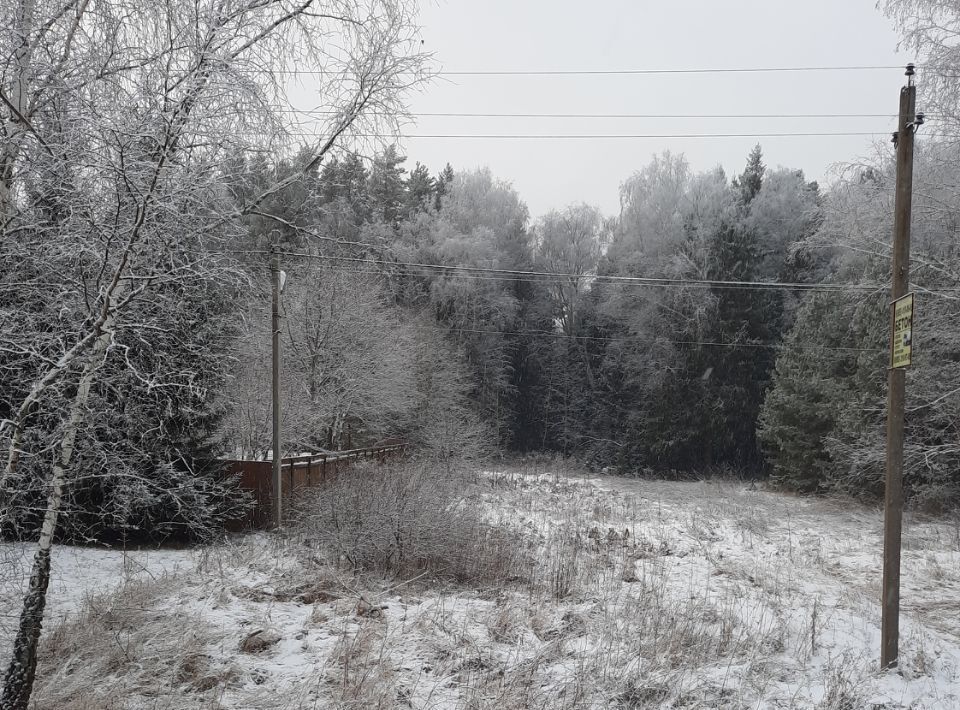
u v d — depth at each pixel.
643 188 45.94
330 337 25.17
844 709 6.14
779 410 28.98
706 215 41.75
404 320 34.34
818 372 27.45
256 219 6.89
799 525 18.98
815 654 7.77
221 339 7.48
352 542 11.00
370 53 6.75
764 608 9.63
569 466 38.19
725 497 24.97
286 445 22.30
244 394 19.02
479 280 40.84
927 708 6.16
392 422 31.62
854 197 18.67
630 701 6.29
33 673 5.40
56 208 5.38
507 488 23.33
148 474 8.08
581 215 47.88
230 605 8.78
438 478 14.41
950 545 15.80
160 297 5.70
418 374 32.97
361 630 7.77
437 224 41.34
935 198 16.05
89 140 5.16
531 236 49.25
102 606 8.45
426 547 11.01
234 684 6.44
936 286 17.39
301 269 23.45
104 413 6.20
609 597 10.02
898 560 7.45
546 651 7.46
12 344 5.47
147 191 5.03
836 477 25.00
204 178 5.49
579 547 13.52
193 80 5.23
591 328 45.88
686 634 8.09
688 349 38.88
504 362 44.28
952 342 17.58
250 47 5.84
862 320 23.97
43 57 5.48
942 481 20.89
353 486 12.45
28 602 5.39
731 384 38.22
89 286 5.38
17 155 5.38
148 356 6.32
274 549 12.13
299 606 9.03
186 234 5.48
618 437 42.47
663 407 38.22
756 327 38.94
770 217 42.31
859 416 23.41
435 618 8.49
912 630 8.80
